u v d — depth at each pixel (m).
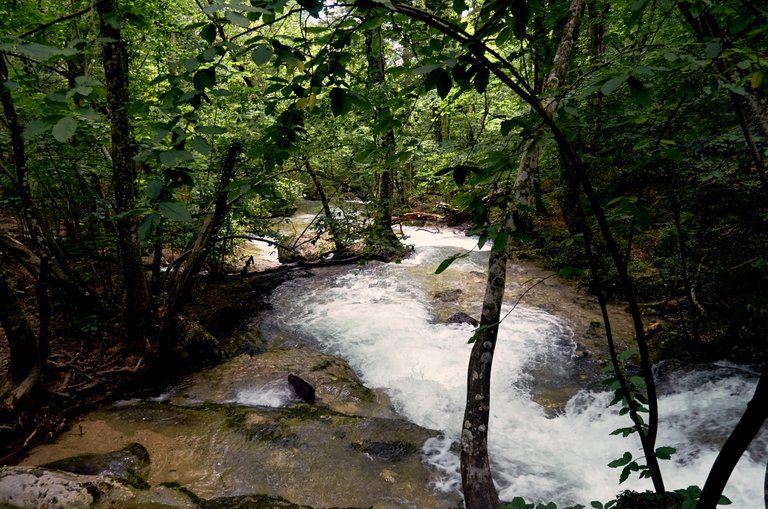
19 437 4.48
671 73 1.41
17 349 4.74
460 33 1.04
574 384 5.95
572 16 4.03
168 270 7.20
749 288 5.16
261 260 11.59
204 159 6.30
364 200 9.88
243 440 4.60
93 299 6.21
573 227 8.64
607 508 1.46
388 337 7.41
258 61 1.09
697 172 4.61
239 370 6.27
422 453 4.51
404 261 11.16
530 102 1.04
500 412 5.41
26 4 4.77
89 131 5.07
